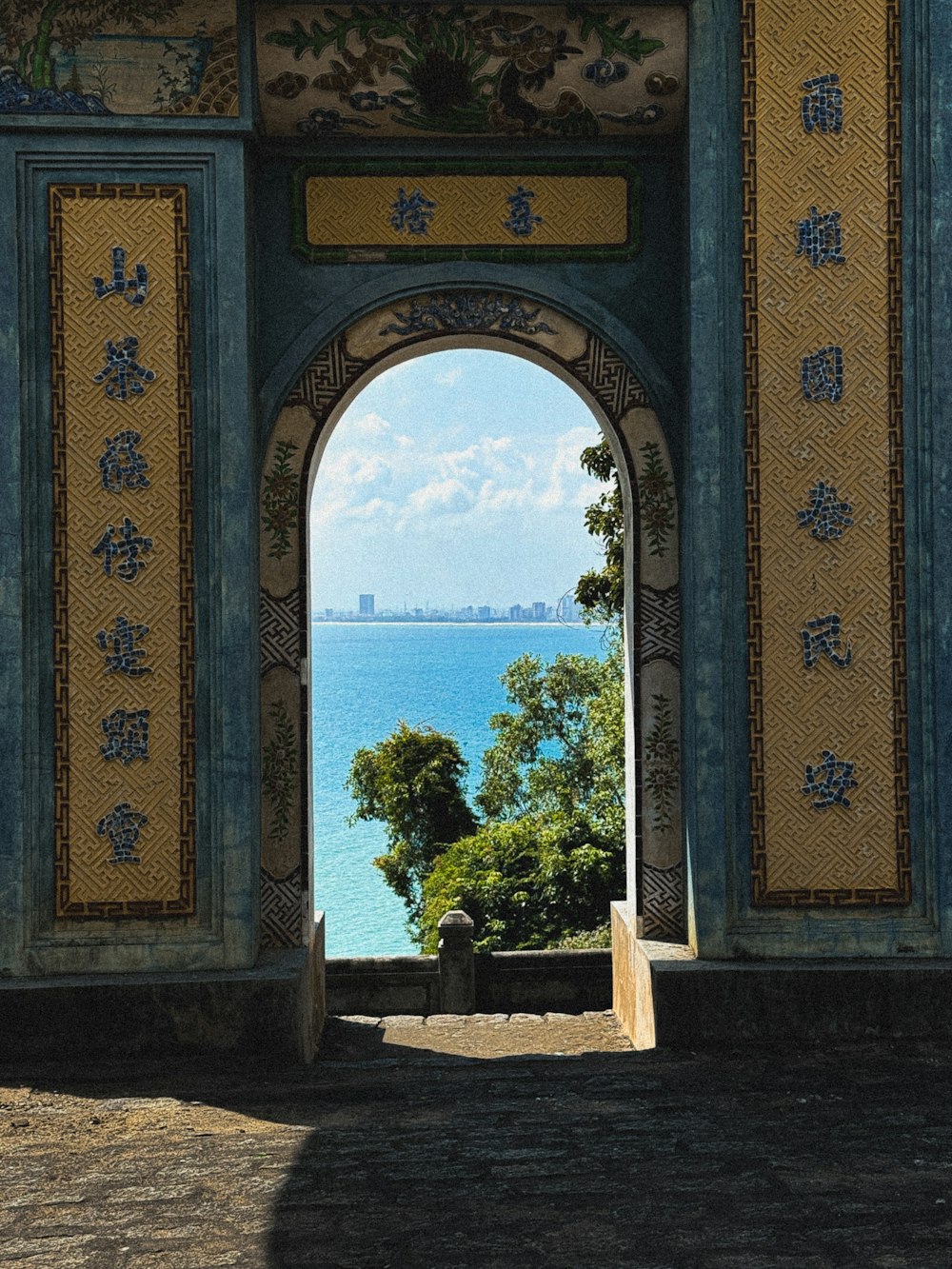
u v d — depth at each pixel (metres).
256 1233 3.91
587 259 6.99
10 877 6.40
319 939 7.53
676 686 7.02
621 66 6.55
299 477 6.95
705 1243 3.74
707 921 6.55
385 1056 7.09
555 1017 8.02
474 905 14.72
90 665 6.48
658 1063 6.09
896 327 6.59
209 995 6.27
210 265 6.49
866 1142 4.66
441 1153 4.67
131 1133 5.09
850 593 6.59
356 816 22.52
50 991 6.23
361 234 6.96
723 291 6.58
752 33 6.55
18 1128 5.20
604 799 16.05
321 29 6.42
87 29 6.39
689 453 6.67
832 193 6.58
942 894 6.53
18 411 6.43
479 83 6.61
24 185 6.45
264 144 6.90
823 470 6.59
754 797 6.58
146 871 6.48
